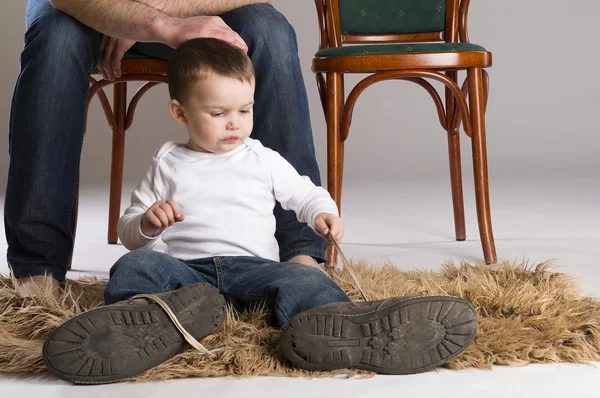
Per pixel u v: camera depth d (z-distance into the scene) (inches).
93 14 67.6
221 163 60.8
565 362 51.0
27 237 65.9
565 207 122.3
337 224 58.8
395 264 84.4
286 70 70.7
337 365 48.0
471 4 201.0
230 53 58.8
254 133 71.7
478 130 84.9
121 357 46.3
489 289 61.6
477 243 97.4
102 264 87.7
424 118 202.1
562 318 54.9
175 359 49.5
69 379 45.9
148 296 48.0
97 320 45.4
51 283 64.6
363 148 203.5
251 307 56.7
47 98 66.1
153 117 204.2
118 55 76.7
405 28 99.4
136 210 60.6
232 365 49.4
